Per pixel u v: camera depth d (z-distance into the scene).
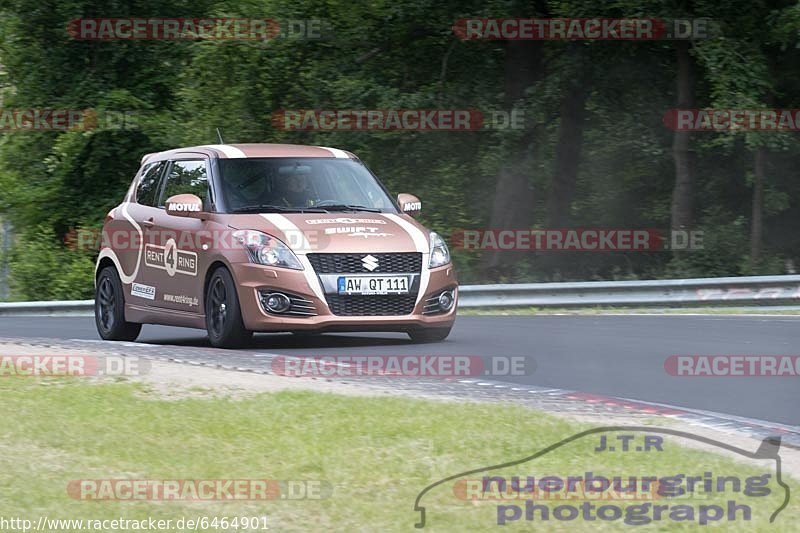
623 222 110.31
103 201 135.00
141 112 130.62
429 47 107.06
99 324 49.22
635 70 100.44
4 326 63.72
